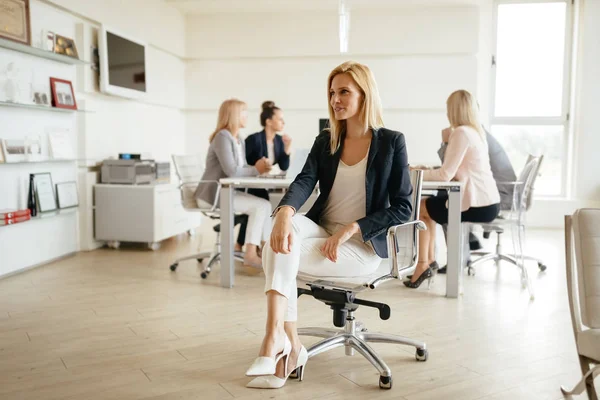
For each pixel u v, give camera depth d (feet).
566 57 24.38
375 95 7.91
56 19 15.76
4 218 13.14
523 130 24.91
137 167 17.83
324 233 7.93
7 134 13.89
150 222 17.47
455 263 12.24
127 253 17.16
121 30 19.10
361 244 7.74
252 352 8.70
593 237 6.48
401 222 7.57
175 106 24.48
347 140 8.08
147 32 21.17
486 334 9.70
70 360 8.31
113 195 17.61
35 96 14.64
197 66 25.32
